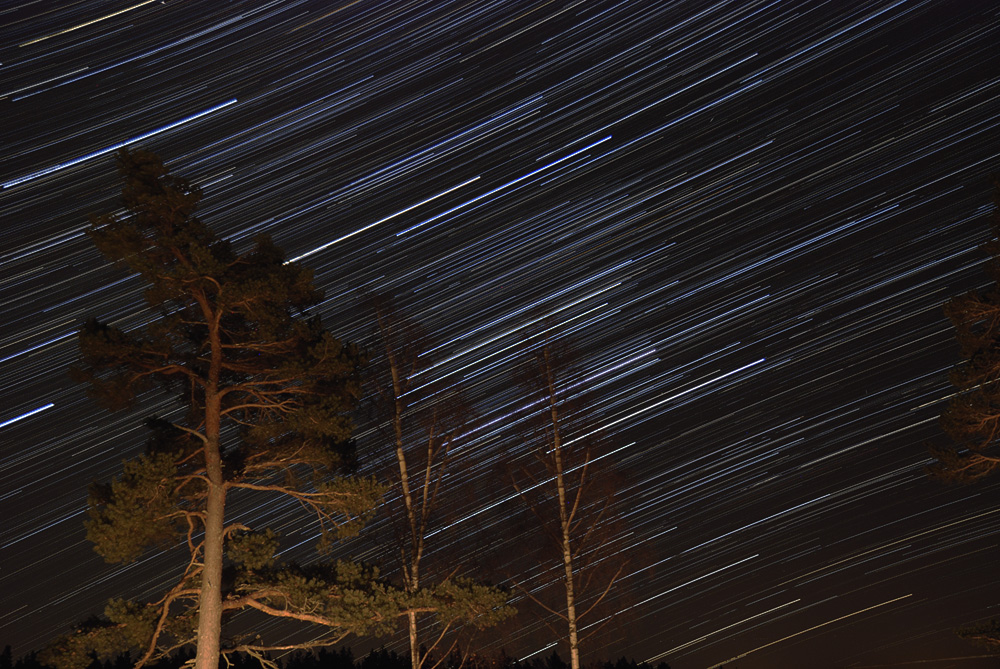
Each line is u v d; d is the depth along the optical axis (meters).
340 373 10.77
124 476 9.56
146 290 10.33
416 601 10.48
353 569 10.78
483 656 15.50
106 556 9.36
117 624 10.12
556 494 16.42
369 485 10.62
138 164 10.96
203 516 10.55
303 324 10.74
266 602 10.98
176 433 11.14
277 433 11.28
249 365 11.15
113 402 10.64
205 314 10.80
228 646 10.66
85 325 10.53
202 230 11.12
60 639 9.95
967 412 13.77
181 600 11.10
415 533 15.22
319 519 10.91
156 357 10.70
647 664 20.84
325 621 10.38
